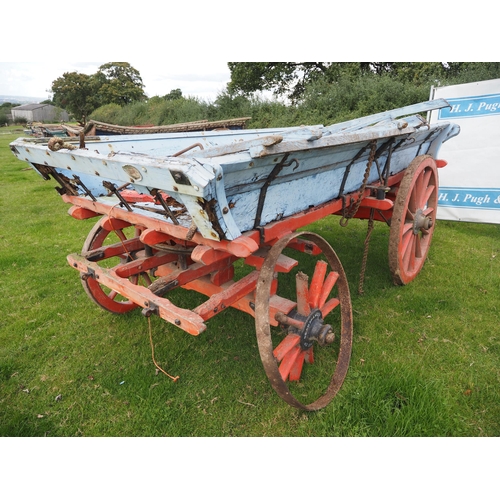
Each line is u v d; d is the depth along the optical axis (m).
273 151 1.64
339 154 2.32
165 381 2.61
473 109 5.05
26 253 4.75
